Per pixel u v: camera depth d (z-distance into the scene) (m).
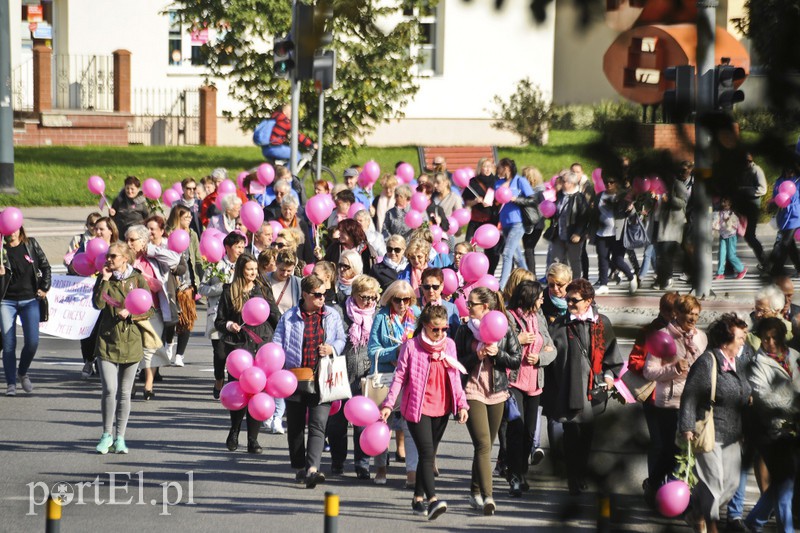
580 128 7.76
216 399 38.41
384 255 38.34
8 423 34.41
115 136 111.31
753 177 7.66
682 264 7.91
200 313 57.19
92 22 114.81
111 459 30.50
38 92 108.00
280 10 78.88
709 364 18.34
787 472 9.07
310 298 27.67
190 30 82.19
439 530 24.44
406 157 103.38
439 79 113.69
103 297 30.53
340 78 81.56
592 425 8.77
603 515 8.61
